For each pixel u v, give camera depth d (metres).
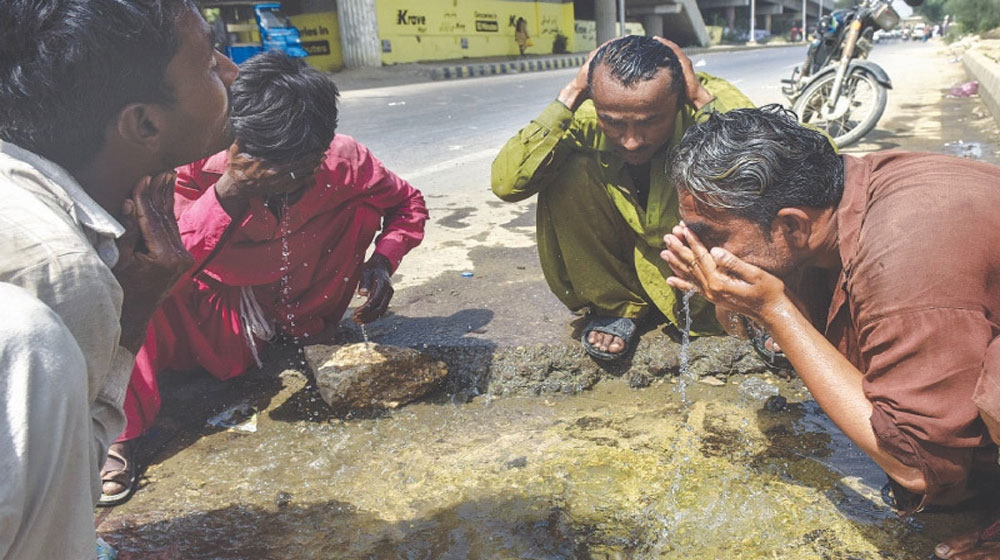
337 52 22.08
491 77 19.98
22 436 0.77
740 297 1.51
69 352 0.83
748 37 52.16
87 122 0.99
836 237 1.46
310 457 2.16
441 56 24.97
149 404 2.08
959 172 1.36
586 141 2.44
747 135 1.42
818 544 1.69
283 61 1.92
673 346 2.55
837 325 1.58
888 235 1.32
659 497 1.89
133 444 2.10
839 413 1.43
